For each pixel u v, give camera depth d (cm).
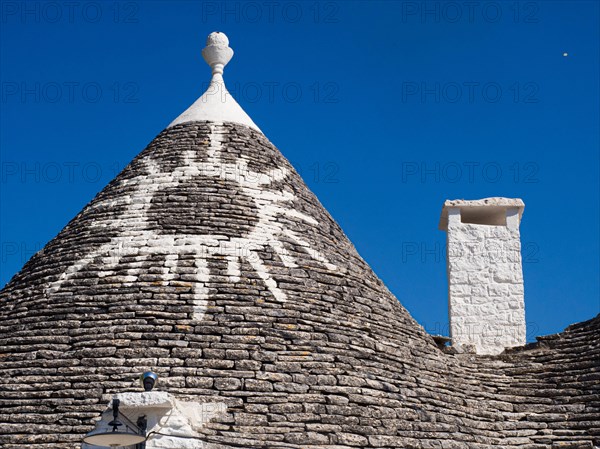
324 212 2706
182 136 2741
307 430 2072
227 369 2139
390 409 2206
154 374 1902
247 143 2741
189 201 2522
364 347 2320
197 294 2288
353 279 2508
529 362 2644
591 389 2491
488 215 3123
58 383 2117
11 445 2012
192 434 1944
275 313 2286
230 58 2992
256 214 2522
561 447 2361
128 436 1673
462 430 2297
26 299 2378
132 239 2433
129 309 2261
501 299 2958
